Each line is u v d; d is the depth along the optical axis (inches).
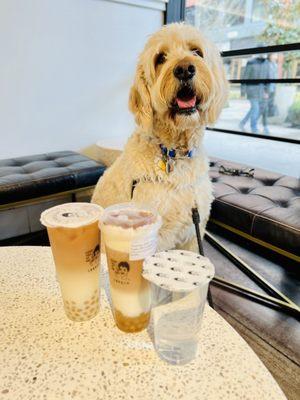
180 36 40.8
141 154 41.7
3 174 64.2
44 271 25.2
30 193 61.7
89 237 18.4
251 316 50.4
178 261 17.4
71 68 81.1
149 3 88.4
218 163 76.9
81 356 17.7
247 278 60.1
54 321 20.2
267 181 64.7
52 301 21.9
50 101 80.4
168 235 42.4
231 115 92.4
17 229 78.5
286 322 49.2
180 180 40.9
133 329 19.3
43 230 81.0
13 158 76.9
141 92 42.7
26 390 15.9
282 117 80.7
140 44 91.2
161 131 41.8
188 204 41.6
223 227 54.7
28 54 73.7
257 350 44.1
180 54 39.6
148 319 19.5
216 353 17.9
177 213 41.3
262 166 87.6
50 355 17.8
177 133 41.2
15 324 19.9
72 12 77.0
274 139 83.4
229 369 17.0
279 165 83.8
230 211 52.1
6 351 18.0
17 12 69.7
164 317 17.3
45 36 74.9
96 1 79.9
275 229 45.6
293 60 74.9
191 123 40.1
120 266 17.8
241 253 66.9
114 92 90.7
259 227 47.8
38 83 77.2
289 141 80.3
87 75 84.4
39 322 20.1
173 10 93.8
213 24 92.5
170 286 15.3
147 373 16.7
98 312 20.8
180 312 17.0
